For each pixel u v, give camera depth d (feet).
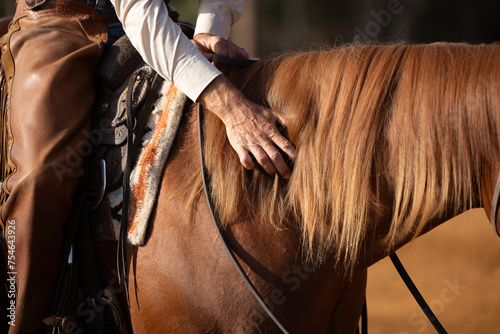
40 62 7.34
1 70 7.95
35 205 6.93
